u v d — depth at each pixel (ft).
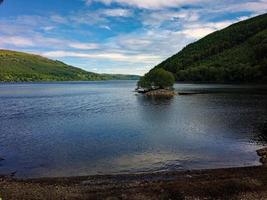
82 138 142.82
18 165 104.27
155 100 329.93
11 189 80.48
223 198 71.82
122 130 159.94
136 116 209.97
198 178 86.22
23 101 345.72
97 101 337.11
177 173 91.97
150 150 119.96
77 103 316.19
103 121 191.11
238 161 103.96
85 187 81.76
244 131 148.97
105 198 73.72
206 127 161.68
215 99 308.60
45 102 331.57
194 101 298.56
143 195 74.59
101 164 104.22
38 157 113.09
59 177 91.09
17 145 131.03
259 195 72.84
